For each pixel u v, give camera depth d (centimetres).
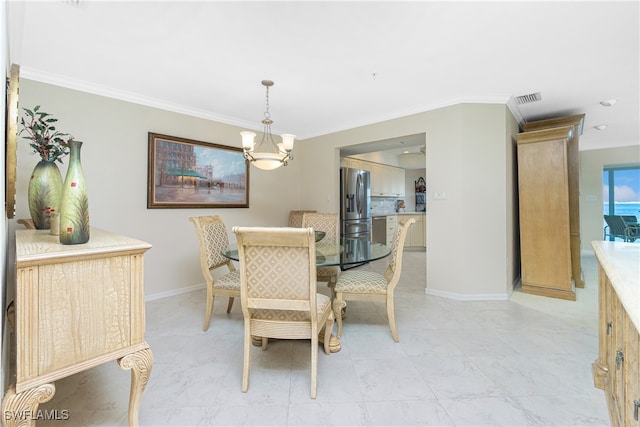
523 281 326
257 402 149
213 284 235
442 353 197
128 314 120
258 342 211
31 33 191
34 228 181
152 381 167
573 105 330
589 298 309
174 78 260
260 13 172
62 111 259
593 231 598
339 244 277
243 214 401
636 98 309
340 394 155
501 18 177
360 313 274
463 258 308
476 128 306
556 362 185
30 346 97
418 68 241
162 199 320
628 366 77
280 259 151
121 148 293
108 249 112
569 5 166
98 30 188
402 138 362
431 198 328
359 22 181
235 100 315
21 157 237
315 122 396
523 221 325
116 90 284
